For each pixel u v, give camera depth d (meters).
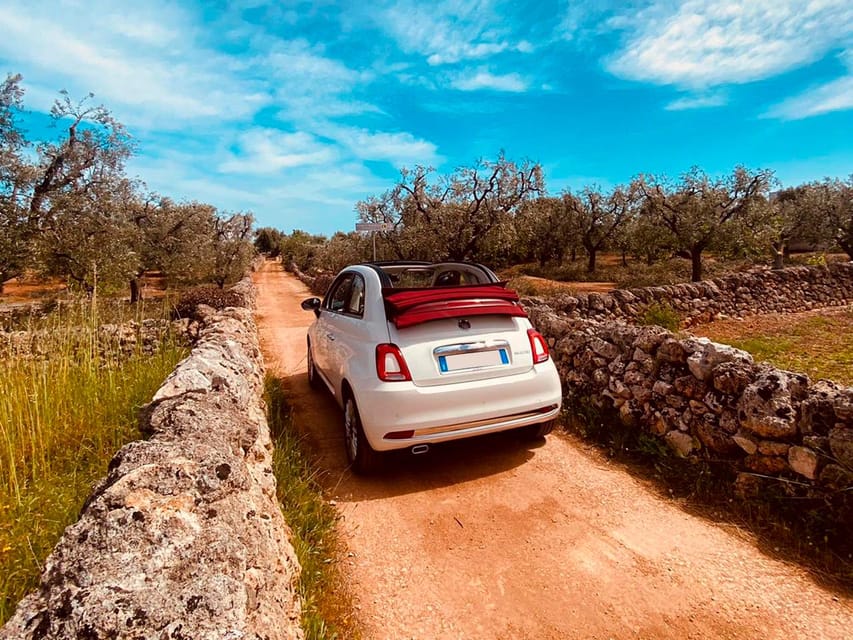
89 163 15.39
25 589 1.91
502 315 3.75
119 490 1.43
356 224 9.77
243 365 4.09
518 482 3.55
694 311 11.64
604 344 4.68
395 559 2.68
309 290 26.50
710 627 2.15
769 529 2.81
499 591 2.42
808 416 2.81
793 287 13.67
